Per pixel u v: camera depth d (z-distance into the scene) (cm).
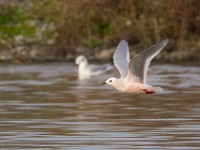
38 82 2473
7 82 2470
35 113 1803
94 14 3156
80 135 1530
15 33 3300
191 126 1616
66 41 3173
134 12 3119
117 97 2095
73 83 2466
